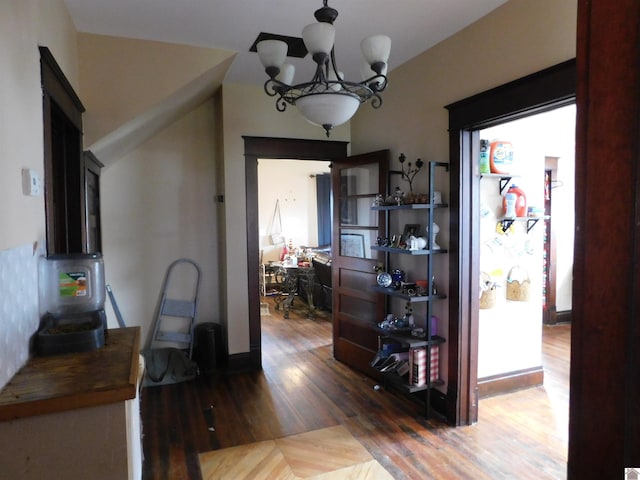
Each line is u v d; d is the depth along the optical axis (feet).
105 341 5.64
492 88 7.95
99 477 4.10
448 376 9.45
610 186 1.55
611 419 1.57
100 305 6.04
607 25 1.55
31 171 5.03
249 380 11.91
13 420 3.83
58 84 6.62
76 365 4.72
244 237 12.53
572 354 1.76
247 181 12.48
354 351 12.72
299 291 23.59
